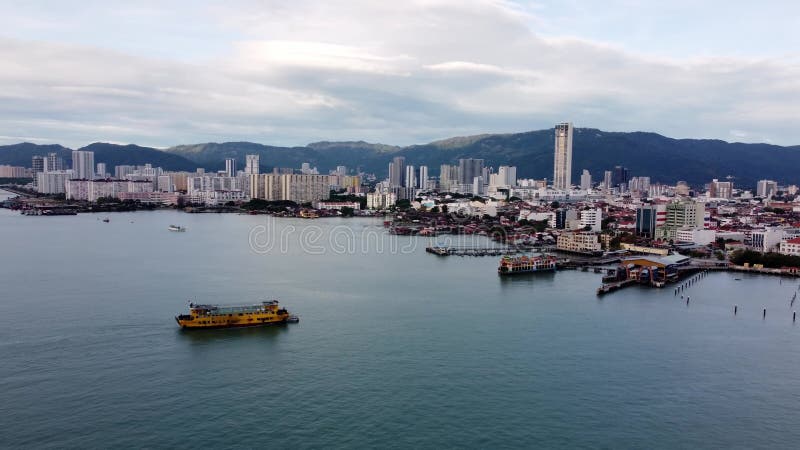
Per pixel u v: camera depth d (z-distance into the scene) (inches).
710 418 5049.2
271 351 6501.0
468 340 7007.9
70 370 5846.5
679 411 5162.4
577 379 5821.9
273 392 5374.0
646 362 6348.4
